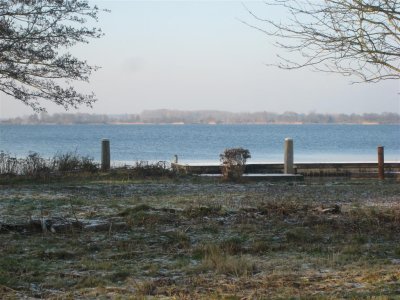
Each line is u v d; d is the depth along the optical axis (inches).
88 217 478.0
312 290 271.7
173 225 451.5
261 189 727.7
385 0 351.3
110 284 291.3
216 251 352.2
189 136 3964.1
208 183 801.6
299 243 390.3
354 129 6943.9
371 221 461.7
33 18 707.4
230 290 275.0
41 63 721.0
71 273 309.4
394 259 346.0
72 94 751.7
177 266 328.5
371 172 948.6
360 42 359.9
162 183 792.3
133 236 408.2
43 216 479.5
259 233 422.0
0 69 704.4
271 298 255.6
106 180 815.1
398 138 3752.5
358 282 287.3
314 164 944.3
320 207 524.4
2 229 417.4
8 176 807.7
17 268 316.8
